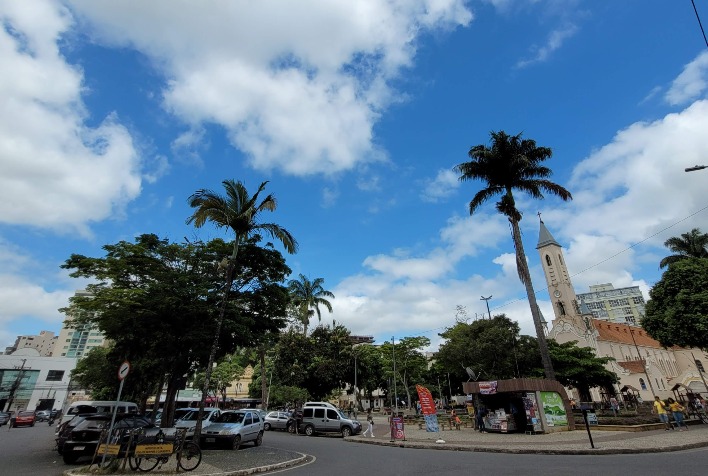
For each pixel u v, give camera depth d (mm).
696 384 60125
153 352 20609
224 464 13055
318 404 29438
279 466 12992
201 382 57000
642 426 20938
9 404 73375
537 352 42219
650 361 70938
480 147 29453
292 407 47062
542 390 22547
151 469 11648
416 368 56906
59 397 78250
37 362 78500
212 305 18938
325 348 47219
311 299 50250
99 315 19266
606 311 161125
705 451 13398
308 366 44656
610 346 71562
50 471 12219
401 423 21203
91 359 41688
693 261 28562
